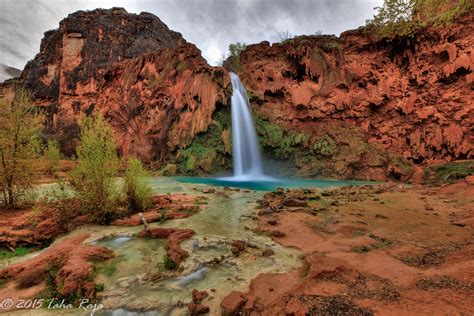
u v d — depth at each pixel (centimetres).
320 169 2414
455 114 2120
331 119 2647
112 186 873
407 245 591
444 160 2097
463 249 534
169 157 2678
